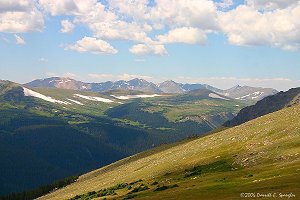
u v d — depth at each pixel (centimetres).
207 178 8138
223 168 9319
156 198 6481
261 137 11312
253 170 7794
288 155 8256
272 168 7525
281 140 9944
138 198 7069
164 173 11238
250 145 10831
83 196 11744
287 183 5481
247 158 9350
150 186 9688
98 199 9262
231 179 7281
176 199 5916
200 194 6006
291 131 10550
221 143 12875
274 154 8781
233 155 10481
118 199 8125
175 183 8650
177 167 11475
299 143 8988
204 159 11181
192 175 9488
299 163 7244
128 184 11419
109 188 11638
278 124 12006
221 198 5234
